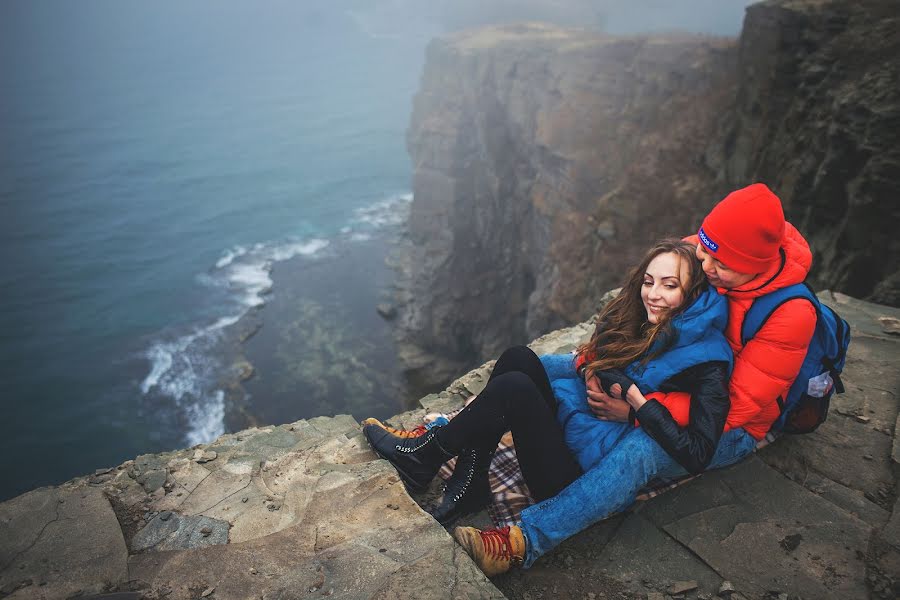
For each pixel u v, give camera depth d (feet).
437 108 170.60
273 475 10.32
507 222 155.33
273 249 220.43
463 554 8.38
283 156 329.93
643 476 8.71
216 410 139.33
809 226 41.09
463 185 160.56
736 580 8.58
